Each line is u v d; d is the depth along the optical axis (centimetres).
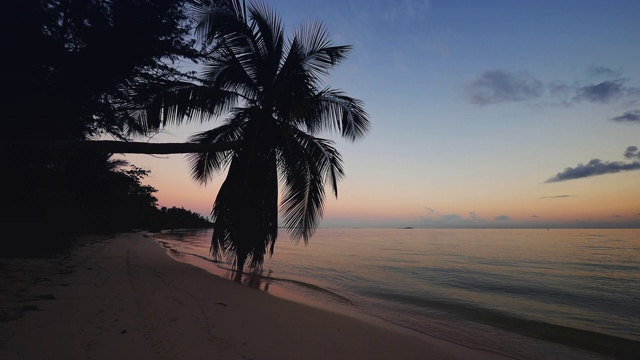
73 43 750
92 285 700
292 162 1104
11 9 618
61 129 739
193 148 680
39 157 786
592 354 557
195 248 2681
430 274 1564
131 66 808
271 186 1077
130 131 910
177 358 358
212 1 955
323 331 530
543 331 685
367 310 789
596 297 1101
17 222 1004
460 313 834
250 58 1090
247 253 1064
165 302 601
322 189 1155
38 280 711
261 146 1075
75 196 1496
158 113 895
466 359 483
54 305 521
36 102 670
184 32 879
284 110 1039
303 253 2616
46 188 1056
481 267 1858
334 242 4797
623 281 1415
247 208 1048
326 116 1189
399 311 817
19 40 642
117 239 2669
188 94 934
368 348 473
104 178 1947
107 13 747
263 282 1066
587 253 2928
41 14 659
